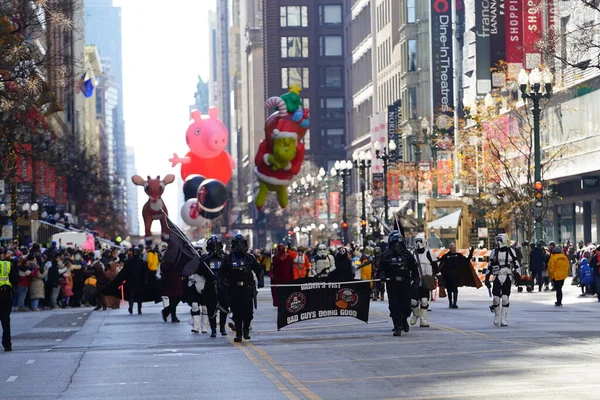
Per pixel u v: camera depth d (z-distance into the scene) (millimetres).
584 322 29172
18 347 25828
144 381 18016
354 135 160375
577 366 18375
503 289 27922
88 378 18766
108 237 145375
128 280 39594
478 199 64312
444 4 87062
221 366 20016
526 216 56844
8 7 38531
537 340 23484
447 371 18141
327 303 27672
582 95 62750
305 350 22734
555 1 59906
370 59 146500
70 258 48000
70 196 100062
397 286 25422
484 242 67812
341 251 37719
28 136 60719
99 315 39438
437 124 78688
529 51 59812
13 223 56188
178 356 22219
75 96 171000
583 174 64000
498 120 64062
